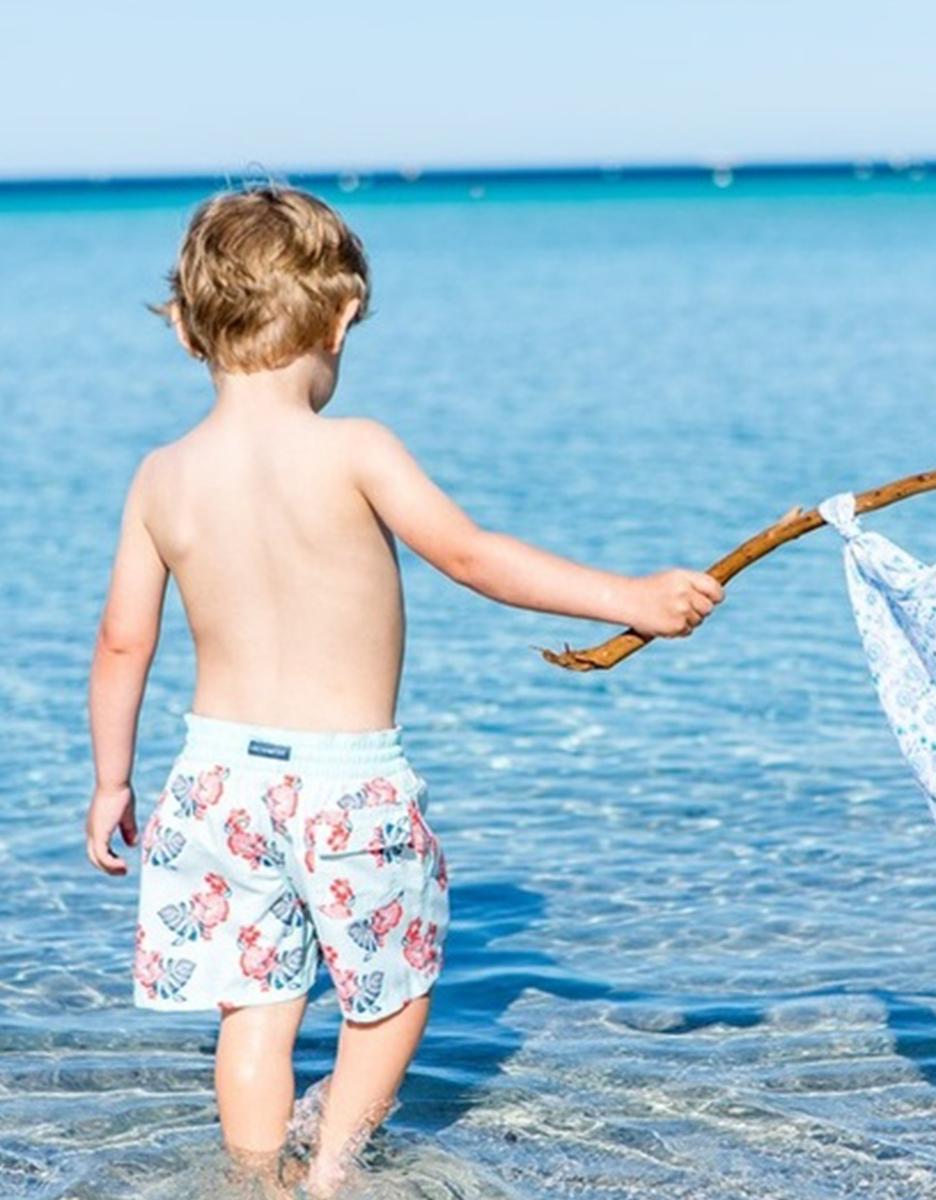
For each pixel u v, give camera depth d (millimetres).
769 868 7602
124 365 34250
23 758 9453
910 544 14633
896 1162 5004
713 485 18453
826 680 10844
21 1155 5082
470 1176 4930
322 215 4812
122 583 4902
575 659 4766
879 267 58594
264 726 4656
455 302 48188
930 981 6332
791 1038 5863
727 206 136625
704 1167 4992
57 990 6344
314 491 4660
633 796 8664
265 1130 4719
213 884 4719
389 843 4645
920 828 8117
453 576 4691
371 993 4691
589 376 30719
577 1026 5996
